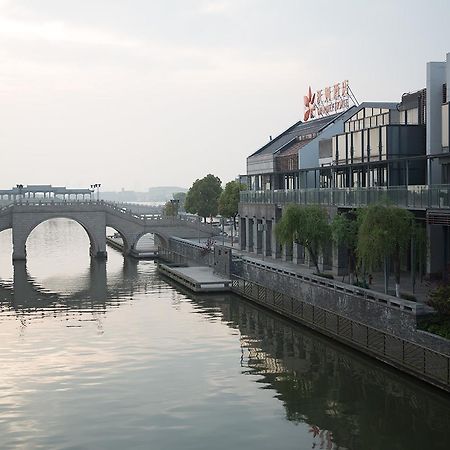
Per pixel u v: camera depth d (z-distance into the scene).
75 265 84.62
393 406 27.81
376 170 52.19
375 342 33.25
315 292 41.84
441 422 26.03
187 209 119.88
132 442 24.39
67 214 91.19
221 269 64.00
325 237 48.28
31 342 40.00
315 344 38.53
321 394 29.44
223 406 28.06
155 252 95.38
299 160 71.31
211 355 36.25
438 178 48.25
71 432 25.45
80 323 45.69
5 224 89.12
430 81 47.84
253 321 45.31
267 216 69.56
